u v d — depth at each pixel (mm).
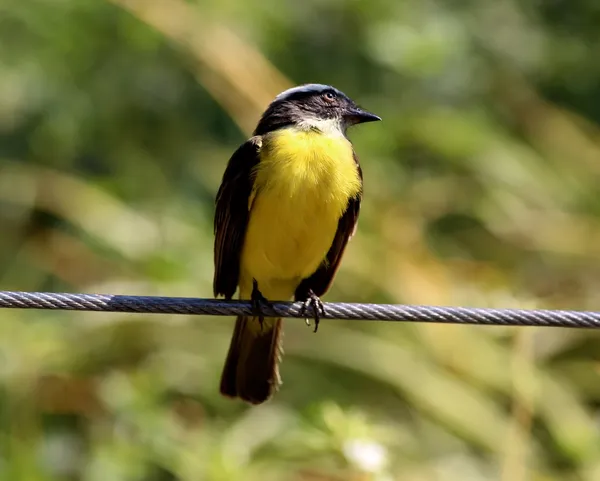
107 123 15750
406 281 14641
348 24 15930
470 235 15734
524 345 13180
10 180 15344
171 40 15789
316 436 10109
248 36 15727
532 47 16625
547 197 15852
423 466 13062
